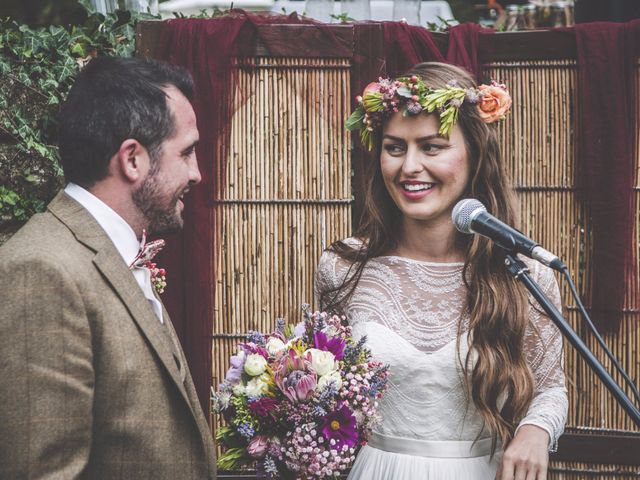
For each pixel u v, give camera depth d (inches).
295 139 105.0
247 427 73.3
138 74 65.5
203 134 103.0
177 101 66.5
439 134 81.7
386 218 88.4
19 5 195.8
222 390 76.8
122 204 65.4
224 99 103.4
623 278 101.7
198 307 104.0
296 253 106.1
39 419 56.6
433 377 81.1
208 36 102.2
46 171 109.7
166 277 104.0
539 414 79.3
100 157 64.4
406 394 81.9
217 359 106.3
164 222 67.7
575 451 105.3
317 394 72.0
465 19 223.6
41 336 57.7
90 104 64.4
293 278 106.3
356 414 73.9
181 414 64.2
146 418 61.8
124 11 111.3
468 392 80.7
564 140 103.4
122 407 61.1
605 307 102.5
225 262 105.9
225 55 102.3
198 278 103.9
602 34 100.8
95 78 65.2
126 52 109.8
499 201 85.8
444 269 85.4
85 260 61.9
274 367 74.2
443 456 81.2
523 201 104.7
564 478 106.7
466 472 80.8
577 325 104.7
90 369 59.2
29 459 56.1
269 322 106.6
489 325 81.0
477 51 103.7
